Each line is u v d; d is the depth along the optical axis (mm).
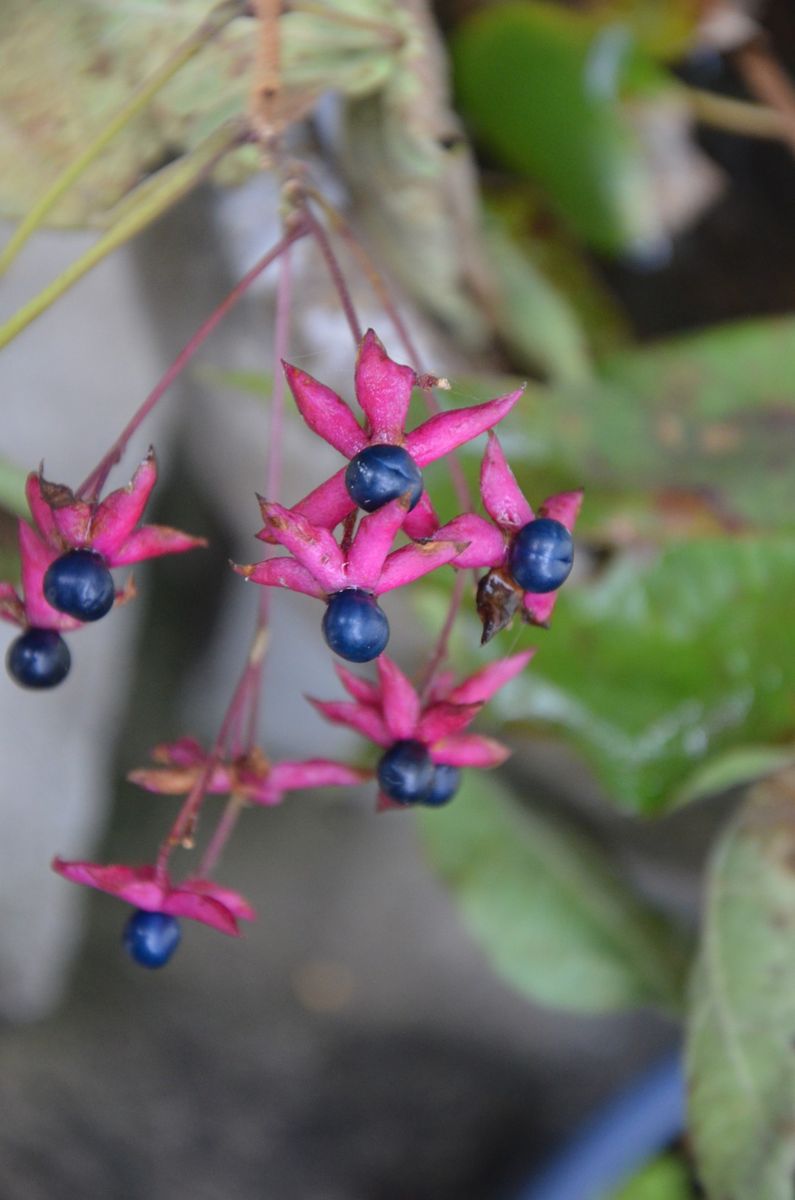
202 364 468
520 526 325
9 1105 548
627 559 423
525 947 489
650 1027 714
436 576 402
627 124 470
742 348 414
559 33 447
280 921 746
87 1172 533
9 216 374
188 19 361
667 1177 480
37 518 332
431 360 439
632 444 409
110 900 716
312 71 368
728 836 397
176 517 682
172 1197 539
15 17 357
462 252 429
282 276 347
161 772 344
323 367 430
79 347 465
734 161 536
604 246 494
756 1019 381
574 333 472
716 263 544
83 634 538
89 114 365
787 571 422
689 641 421
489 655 419
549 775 515
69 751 554
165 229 438
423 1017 719
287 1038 677
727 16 452
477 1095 665
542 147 475
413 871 786
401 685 337
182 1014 667
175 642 741
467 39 458
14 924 572
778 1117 374
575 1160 550
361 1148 611
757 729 417
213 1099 611
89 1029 626
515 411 404
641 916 500
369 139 404
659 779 418
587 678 420
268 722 739
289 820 796
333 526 323
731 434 410
